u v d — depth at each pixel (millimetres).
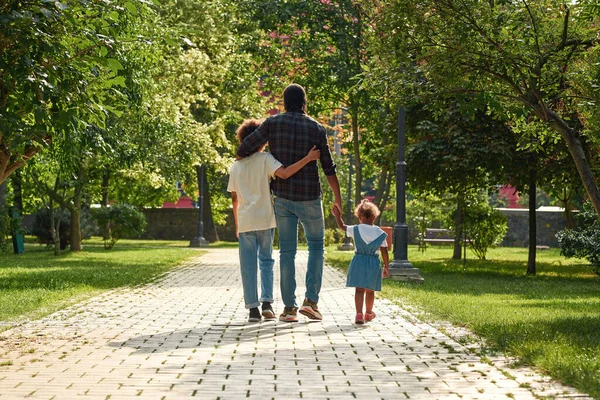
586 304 13445
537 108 10312
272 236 9695
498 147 21125
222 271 21250
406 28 9742
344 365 6488
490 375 6043
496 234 30828
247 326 9117
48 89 6539
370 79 10656
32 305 11430
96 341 7805
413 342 7895
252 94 36938
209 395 5258
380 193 32125
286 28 30391
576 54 10609
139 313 10562
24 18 6203
